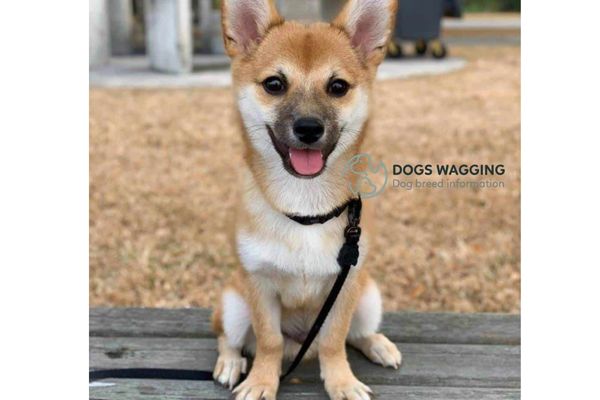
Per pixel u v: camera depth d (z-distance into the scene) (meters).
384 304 1.06
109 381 0.76
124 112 1.78
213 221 1.24
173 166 1.46
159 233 1.21
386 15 0.75
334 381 0.74
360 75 0.75
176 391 0.75
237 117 0.76
